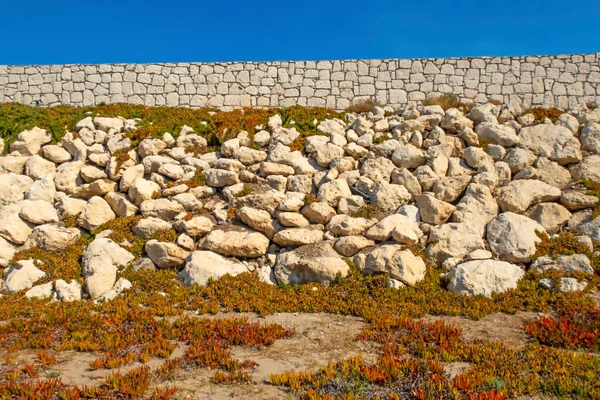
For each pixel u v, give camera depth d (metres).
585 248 11.89
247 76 18.67
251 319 10.06
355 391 6.75
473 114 16.64
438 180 14.19
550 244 12.09
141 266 12.32
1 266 12.35
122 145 15.84
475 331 9.22
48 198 14.29
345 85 18.41
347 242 12.30
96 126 16.84
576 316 9.55
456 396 6.52
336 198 13.98
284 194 14.15
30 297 11.09
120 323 9.62
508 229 12.30
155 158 15.18
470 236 12.33
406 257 11.62
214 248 12.48
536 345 8.33
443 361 7.84
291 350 8.41
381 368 7.34
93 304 10.81
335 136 15.98
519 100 17.62
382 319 9.60
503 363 7.55
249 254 12.55
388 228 12.65
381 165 14.87
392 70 18.28
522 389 6.77
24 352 8.39
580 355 7.85
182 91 18.72
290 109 18.02
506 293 10.80
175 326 9.45
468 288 10.93
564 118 16.03
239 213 13.30
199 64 18.80
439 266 12.08
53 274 11.93
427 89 18.05
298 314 10.38
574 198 13.05
